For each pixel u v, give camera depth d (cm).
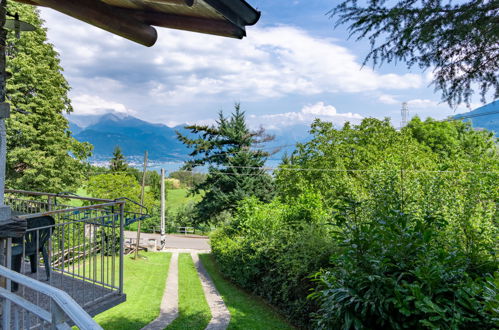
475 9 321
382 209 500
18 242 427
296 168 2339
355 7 384
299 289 1017
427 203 559
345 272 407
